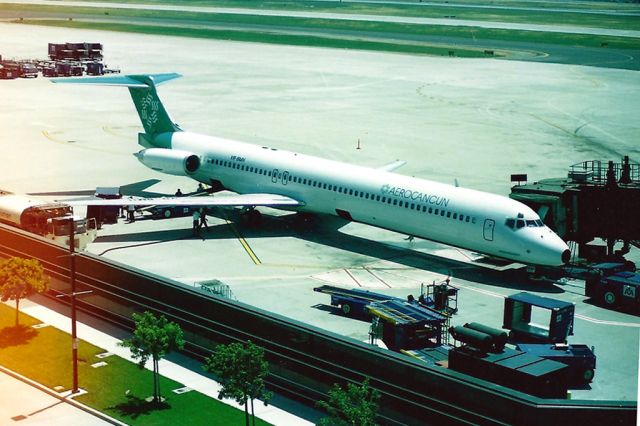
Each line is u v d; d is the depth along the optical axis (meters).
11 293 48.22
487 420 34.16
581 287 55.41
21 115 117.75
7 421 38.12
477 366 37.53
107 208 69.12
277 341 42.16
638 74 167.25
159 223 70.00
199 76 159.75
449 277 57.12
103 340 47.47
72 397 40.53
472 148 100.00
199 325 45.59
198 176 75.75
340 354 39.41
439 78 161.75
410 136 106.88
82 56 168.62
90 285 51.41
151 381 42.53
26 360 44.47
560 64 183.25
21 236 56.47
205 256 60.94
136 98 80.56
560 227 59.44
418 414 36.47
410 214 59.28
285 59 189.75
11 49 193.75
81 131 107.44
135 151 96.69
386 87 149.88
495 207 55.41
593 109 128.25
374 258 61.31
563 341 45.69
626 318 49.78
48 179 82.69
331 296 50.28
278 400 40.94
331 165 65.81
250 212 69.31
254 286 54.50
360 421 32.38
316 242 65.12
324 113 122.62
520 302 46.34
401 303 46.81
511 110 127.19
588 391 39.88
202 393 41.25
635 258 61.91
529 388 35.66
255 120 115.75
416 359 38.50
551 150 99.38
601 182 63.25
